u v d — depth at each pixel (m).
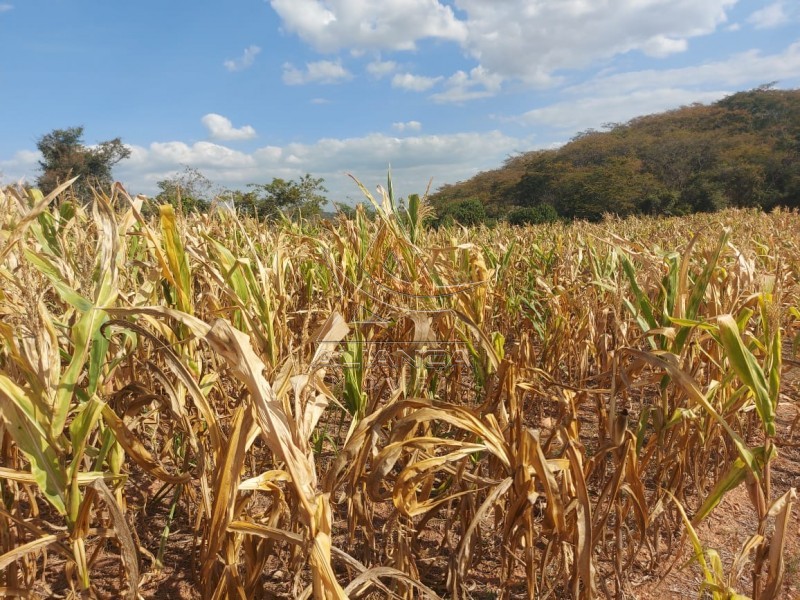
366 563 2.05
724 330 1.60
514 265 5.51
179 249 1.86
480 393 2.88
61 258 2.16
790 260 5.11
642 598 2.13
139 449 1.52
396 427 1.63
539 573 2.19
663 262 3.02
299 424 1.43
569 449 1.66
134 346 2.08
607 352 2.96
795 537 2.48
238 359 1.23
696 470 2.64
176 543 2.43
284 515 2.15
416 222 3.61
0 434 1.55
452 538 2.49
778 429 3.69
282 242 3.83
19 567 2.05
